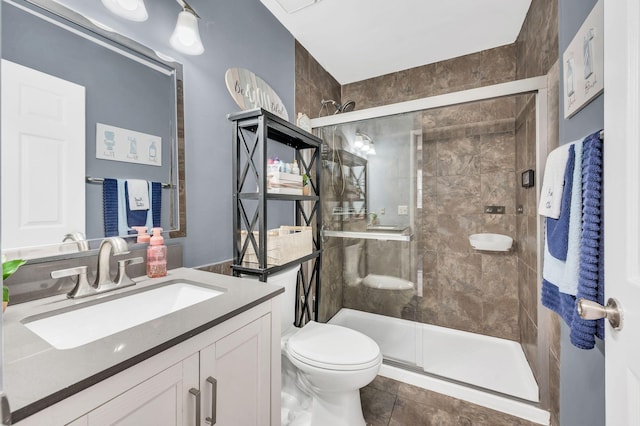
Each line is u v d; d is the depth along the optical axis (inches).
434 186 95.7
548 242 40.7
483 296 89.9
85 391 20.0
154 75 45.4
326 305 91.4
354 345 53.9
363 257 89.6
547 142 59.9
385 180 82.9
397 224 82.2
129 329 26.7
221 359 31.0
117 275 37.8
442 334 91.6
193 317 29.5
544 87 59.4
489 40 82.7
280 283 58.6
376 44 84.6
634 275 20.1
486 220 89.0
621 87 21.6
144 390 23.7
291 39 80.2
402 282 82.5
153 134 45.1
